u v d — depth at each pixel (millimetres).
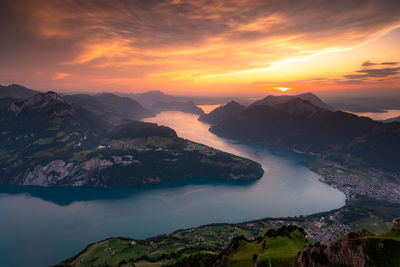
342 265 68250
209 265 136000
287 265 88438
